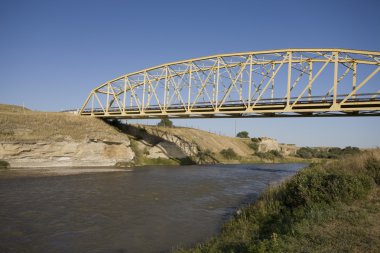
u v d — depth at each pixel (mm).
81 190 30344
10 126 49469
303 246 9266
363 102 38656
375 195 14414
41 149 49375
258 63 51125
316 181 15742
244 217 16828
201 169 62031
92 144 57406
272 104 46875
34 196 26469
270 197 19656
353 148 140000
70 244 14852
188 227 18016
